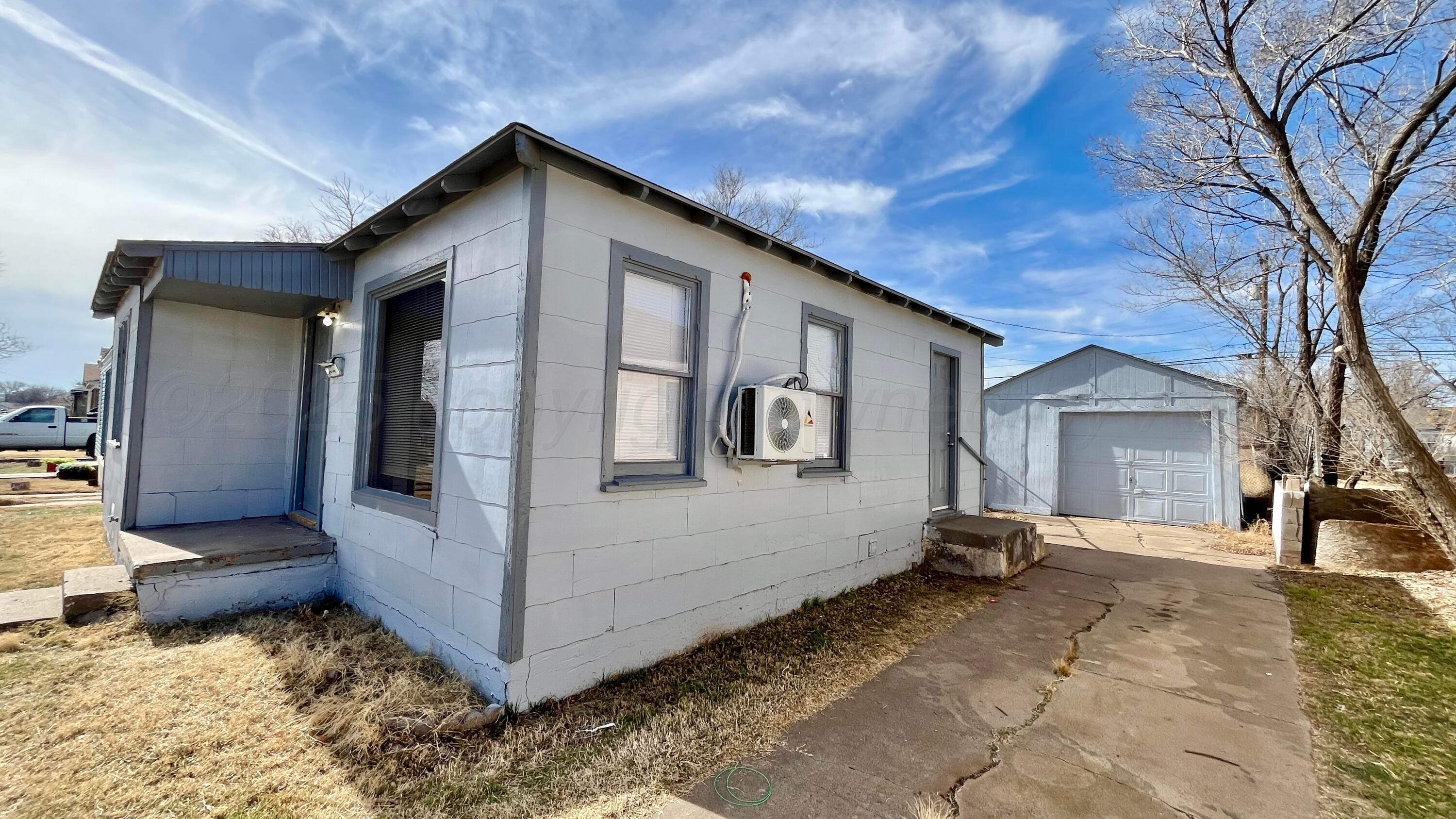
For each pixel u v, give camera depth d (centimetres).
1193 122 702
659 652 371
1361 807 232
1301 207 592
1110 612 506
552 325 311
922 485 680
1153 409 1068
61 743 253
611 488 338
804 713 309
